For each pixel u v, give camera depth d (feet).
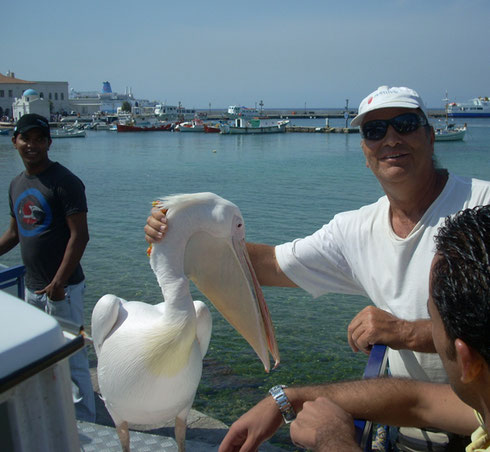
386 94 7.75
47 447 3.65
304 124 410.31
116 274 31.04
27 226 12.75
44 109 303.68
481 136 215.92
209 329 10.18
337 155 139.03
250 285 9.39
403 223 7.97
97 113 405.59
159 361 8.80
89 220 48.26
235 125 274.77
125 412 9.37
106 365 9.20
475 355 3.58
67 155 136.87
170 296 8.87
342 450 4.60
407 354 7.75
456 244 3.72
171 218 8.91
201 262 9.35
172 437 12.09
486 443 4.78
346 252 8.61
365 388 5.90
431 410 5.78
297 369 19.25
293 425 5.24
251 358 19.97
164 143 196.75
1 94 343.87
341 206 57.00
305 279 9.09
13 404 3.43
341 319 24.25
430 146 8.00
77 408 12.55
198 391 17.49
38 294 12.94
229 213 9.10
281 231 43.98
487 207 3.92
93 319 9.55
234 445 5.89
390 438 7.70
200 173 94.53
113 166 107.76
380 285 8.15
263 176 89.10
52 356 3.51
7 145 156.46
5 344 3.35
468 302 3.48
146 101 619.26
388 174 7.68
